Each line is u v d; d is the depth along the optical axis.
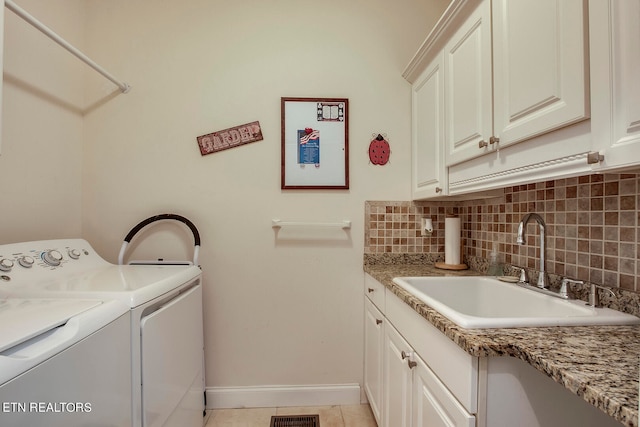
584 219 0.96
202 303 1.64
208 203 1.67
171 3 1.67
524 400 0.65
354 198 1.73
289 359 1.70
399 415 1.10
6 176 1.23
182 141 1.67
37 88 1.37
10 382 0.53
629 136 0.57
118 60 1.65
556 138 0.75
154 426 0.99
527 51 0.82
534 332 0.70
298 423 1.54
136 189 1.65
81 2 1.62
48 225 1.43
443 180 1.34
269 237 1.70
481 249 1.56
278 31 1.71
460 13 1.14
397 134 1.74
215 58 1.68
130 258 1.64
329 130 1.71
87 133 1.64
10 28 1.24
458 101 1.19
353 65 1.73
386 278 1.33
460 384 0.69
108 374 0.80
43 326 0.66
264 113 1.70
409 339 1.02
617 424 0.66
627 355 0.58
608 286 0.87
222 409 1.65
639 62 0.55
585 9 0.65
